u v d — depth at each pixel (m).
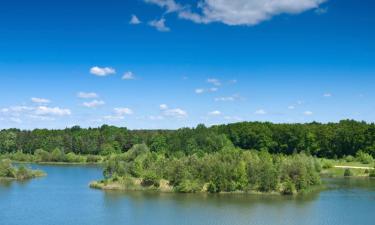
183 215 121.06
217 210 127.19
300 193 154.50
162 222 113.94
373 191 160.62
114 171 175.75
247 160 164.38
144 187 162.75
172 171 161.62
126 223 113.12
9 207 132.38
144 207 131.00
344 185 175.38
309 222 114.38
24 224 112.81
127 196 149.12
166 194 153.00
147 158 178.12
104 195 151.50
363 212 125.31
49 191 161.38
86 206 133.00
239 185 156.00
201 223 112.94
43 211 126.81
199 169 162.50
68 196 150.00
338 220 116.31
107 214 122.50
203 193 154.62
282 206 133.00
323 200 142.62
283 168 161.62
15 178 198.25
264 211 126.25
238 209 128.62
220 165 158.88
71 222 114.44
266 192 154.25
